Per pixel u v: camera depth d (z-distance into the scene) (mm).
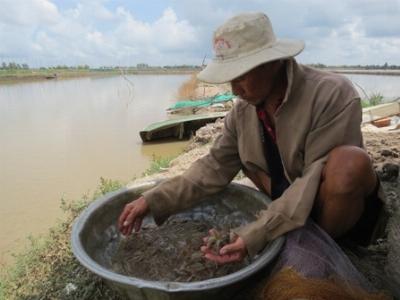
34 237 4305
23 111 16531
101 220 2268
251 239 1755
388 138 4840
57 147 9312
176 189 2262
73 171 7164
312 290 1569
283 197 1810
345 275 1696
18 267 3334
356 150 1683
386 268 1915
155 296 1588
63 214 5012
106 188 4504
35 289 2818
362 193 1732
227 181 2365
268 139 2082
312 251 1716
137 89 30844
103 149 9109
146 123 12984
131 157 8312
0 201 5566
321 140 1812
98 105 18812
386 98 11047
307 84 1836
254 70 1772
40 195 5832
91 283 2443
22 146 9422
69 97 23688
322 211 1832
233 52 1771
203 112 13469
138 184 2492
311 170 1800
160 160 6477
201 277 2018
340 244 2156
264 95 1874
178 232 2447
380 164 3295
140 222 2250
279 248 1766
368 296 1656
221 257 1776
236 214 2438
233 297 1833
